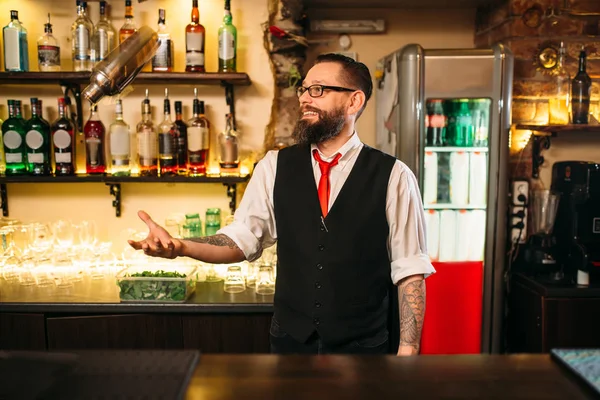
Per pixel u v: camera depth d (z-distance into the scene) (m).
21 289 2.44
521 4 2.74
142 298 2.26
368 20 3.02
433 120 2.58
